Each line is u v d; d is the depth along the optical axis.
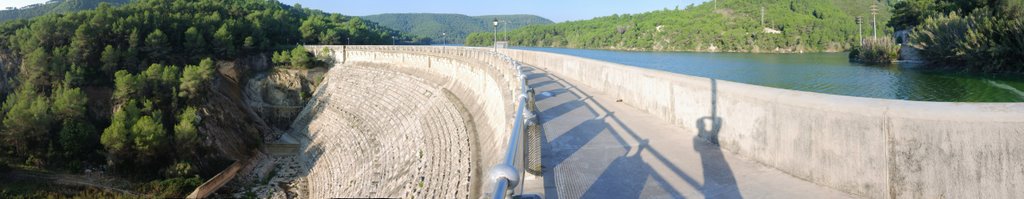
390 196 34.88
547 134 11.38
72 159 51.69
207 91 66.94
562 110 15.24
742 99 9.15
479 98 42.84
